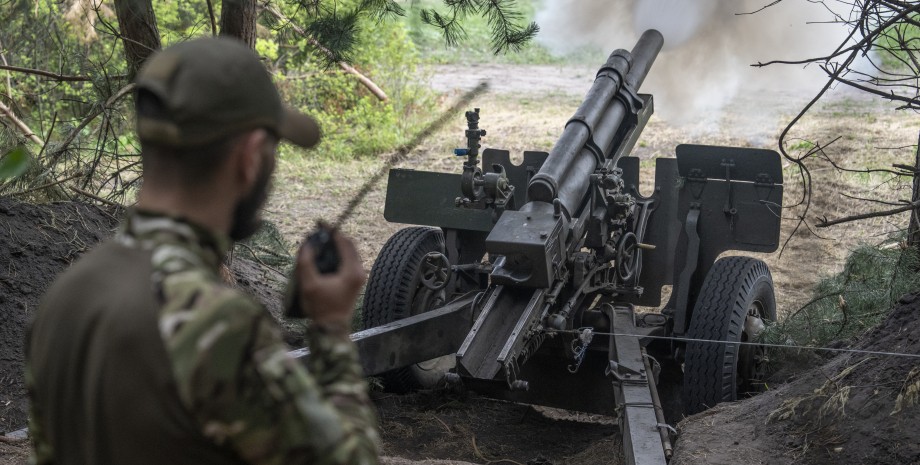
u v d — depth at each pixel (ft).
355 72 45.91
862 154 37.70
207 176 3.86
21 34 30.76
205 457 3.56
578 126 17.71
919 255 16.66
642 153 40.78
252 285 22.91
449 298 19.61
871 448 11.66
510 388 14.66
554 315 16.11
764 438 12.68
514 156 41.86
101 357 3.58
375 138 43.60
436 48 67.87
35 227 19.31
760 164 18.03
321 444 3.62
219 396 3.45
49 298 3.86
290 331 20.90
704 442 12.85
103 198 22.31
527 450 17.17
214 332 3.48
